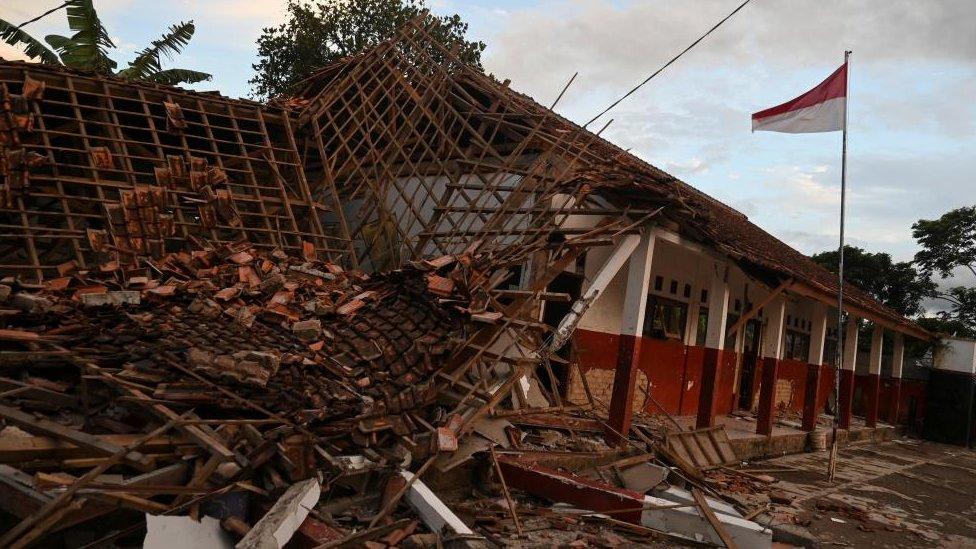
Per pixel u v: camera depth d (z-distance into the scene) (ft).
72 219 29.40
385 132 39.32
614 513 22.68
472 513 20.85
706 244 35.70
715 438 36.55
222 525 14.96
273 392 18.89
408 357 22.30
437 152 37.32
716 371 37.81
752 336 60.54
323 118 41.70
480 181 35.60
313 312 24.67
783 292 43.70
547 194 31.17
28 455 14.88
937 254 106.73
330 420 18.78
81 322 22.08
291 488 16.42
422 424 21.03
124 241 29.63
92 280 25.73
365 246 37.81
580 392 37.50
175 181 33.12
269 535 14.26
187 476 16.01
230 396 18.20
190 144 37.81
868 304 57.06
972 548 27.14
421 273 26.09
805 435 50.78
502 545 18.47
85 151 30.89
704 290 49.55
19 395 18.16
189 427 16.40
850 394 61.16
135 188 30.58
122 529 15.46
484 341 23.89
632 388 31.32
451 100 38.93
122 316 22.52
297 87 47.03
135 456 15.43
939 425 80.84
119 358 19.75
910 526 29.50
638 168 34.78
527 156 35.24
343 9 83.87
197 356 19.38
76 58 44.78
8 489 14.07
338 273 30.73
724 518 22.43
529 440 28.09
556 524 21.48
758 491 32.04
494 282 26.43
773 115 40.47
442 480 22.39
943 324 103.76
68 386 19.36
